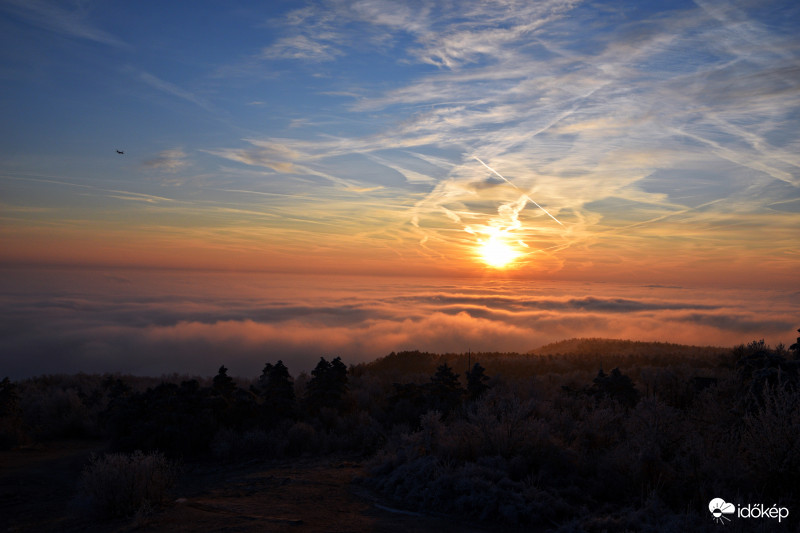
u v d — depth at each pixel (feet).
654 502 23.53
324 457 45.09
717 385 42.04
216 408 53.47
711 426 31.04
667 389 50.31
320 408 59.26
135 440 49.37
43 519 29.04
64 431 61.46
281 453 46.52
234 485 33.73
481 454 31.14
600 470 28.71
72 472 43.06
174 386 54.49
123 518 25.93
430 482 28.07
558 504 25.12
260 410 55.21
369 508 26.96
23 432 58.03
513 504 25.07
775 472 24.86
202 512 26.18
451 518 25.02
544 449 30.27
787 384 32.53
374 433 51.08
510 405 36.29
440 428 34.73
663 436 29.35
